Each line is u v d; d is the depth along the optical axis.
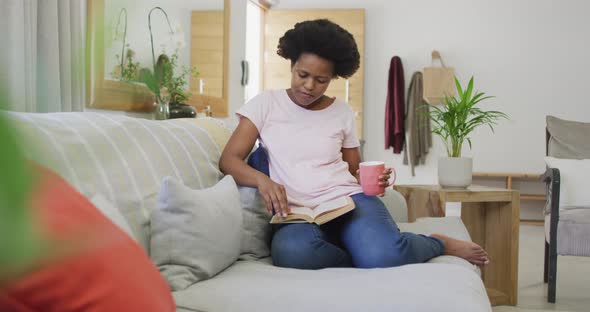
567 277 3.35
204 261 1.34
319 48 1.77
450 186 2.72
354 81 6.14
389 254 1.58
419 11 6.25
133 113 2.41
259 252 1.74
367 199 1.76
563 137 3.46
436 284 1.21
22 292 0.41
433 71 6.05
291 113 1.88
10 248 0.12
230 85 3.74
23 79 1.62
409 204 2.79
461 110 2.73
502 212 2.67
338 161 1.90
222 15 3.55
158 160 1.52
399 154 6.29
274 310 1.09
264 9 6.13
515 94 6.20
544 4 6.14
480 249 1.78
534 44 6.16
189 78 3.07
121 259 0.59
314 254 1.56
